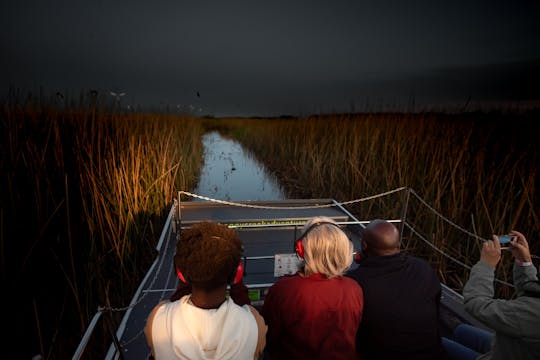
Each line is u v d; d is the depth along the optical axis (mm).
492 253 1391
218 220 3926
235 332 897
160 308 978
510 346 1261
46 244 2941
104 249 3168
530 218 3525
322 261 1375
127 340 2168
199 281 886
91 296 2711
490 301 1269
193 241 921
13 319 2340
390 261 1537
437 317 1528
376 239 1563
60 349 2311
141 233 3916
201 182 8133
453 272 3627
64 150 4383
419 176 5305
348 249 1395
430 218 4199
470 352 1707
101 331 2551
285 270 2414
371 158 6457
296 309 1365
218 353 870
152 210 4461
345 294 1381
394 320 1453
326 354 1348
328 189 7055
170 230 3867
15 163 3316
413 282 1501
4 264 2387
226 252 907
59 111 5824
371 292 1489
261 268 3080
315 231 1414
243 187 7688
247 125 19688
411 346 1452
